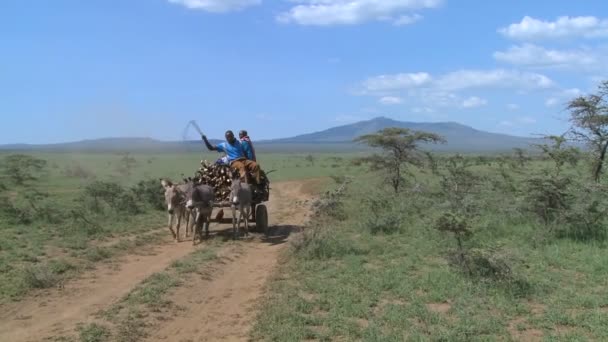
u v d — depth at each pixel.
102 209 21.48
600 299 9.20
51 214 19.05
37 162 42.03
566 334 7.73
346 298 9.71
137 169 49.62
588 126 18.62
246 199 16.53
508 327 8.22
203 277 11.82
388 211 18.45
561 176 15.85
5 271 12.03
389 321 8.49
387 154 25.89
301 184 36.59
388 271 11.45
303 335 8.04
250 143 17.84
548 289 9.90
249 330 8.50
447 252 11.70
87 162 59.69
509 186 19.70
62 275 11.88
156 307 9.65
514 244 13.59
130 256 14.20
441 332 7.89
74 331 8.52
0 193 27.42
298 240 13.55
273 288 10.70
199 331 8.62
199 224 16.20
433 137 25.17
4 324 8.91
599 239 13.74
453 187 18.66
